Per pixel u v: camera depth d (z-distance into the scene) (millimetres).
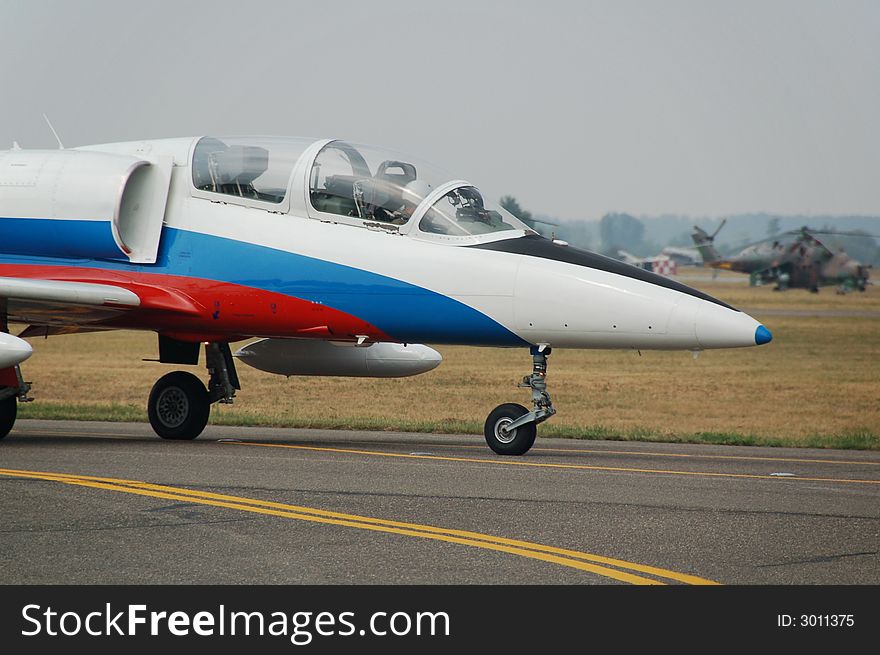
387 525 22812
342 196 38250
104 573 18938
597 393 78500
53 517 23312
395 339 37750
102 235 39344
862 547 21203
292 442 40562
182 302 38812
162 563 19547
